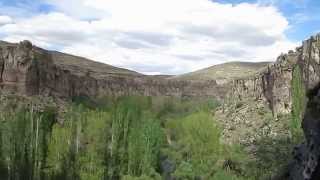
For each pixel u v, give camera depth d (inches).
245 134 6648.6
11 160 5128.0
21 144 5270.7
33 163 5177.2
